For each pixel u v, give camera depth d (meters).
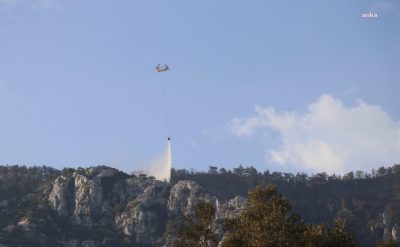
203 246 92.12
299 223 87.44
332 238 85.25
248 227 88.12
